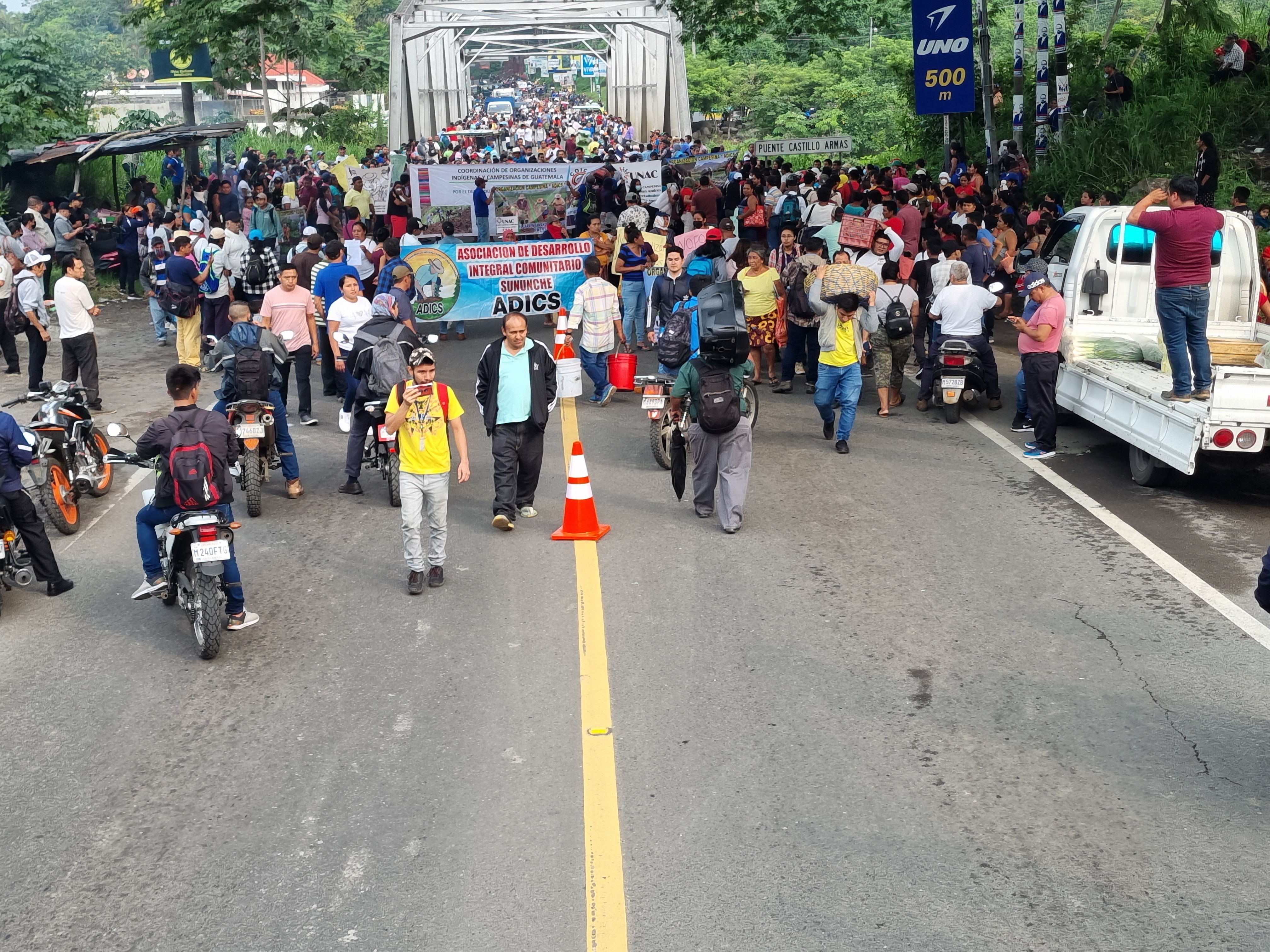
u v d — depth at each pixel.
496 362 9.78
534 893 5.11
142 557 8.42
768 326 14.73
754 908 4.97
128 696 7.11
